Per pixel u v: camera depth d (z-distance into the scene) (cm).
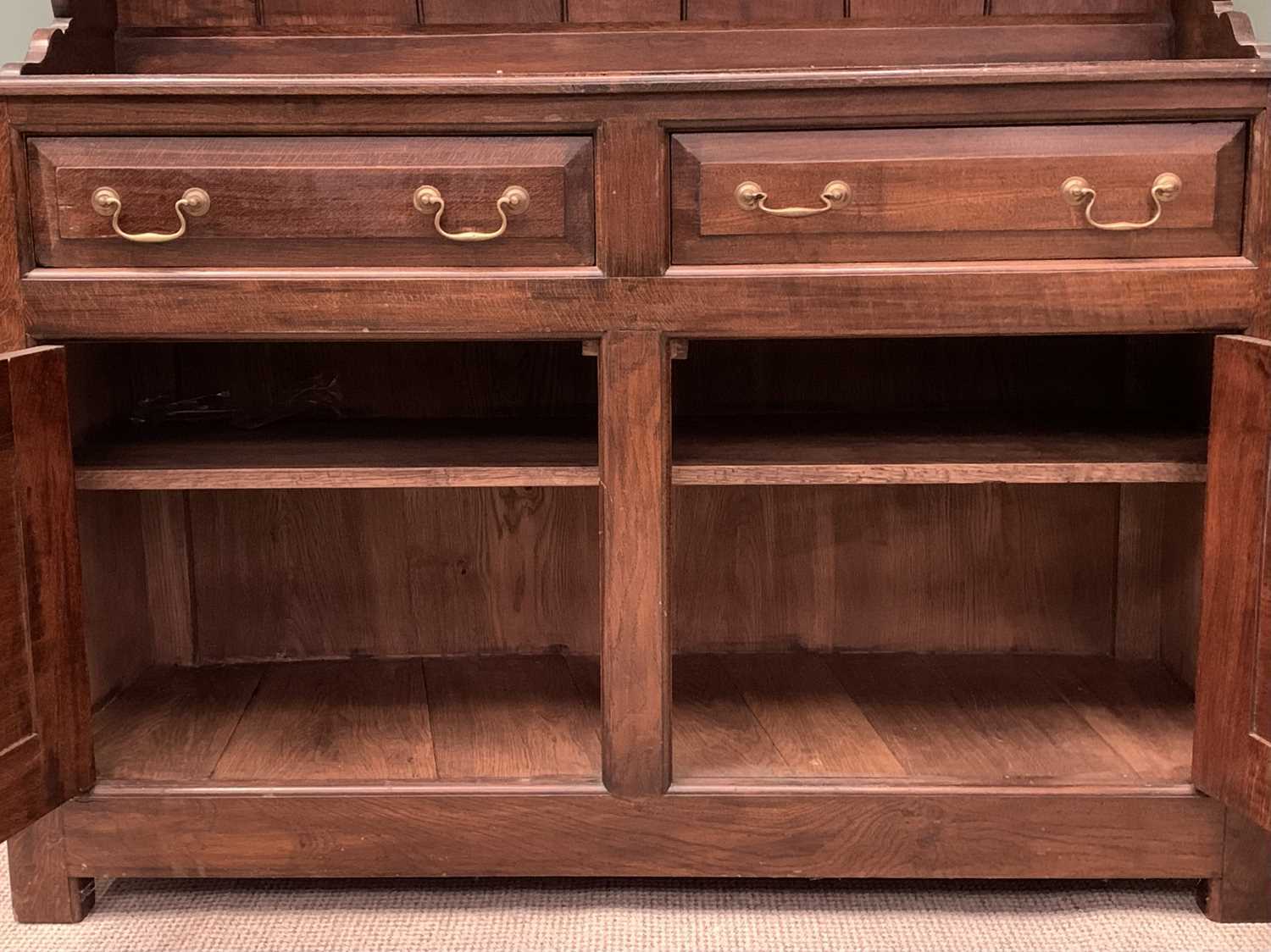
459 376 158
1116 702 148
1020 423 145
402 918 123
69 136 112
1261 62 111
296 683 155
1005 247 114
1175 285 114
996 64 122
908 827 122
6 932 122
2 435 106
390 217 113
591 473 121
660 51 140
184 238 113
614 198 113
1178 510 155
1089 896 128
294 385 157
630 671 120
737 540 163
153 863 122
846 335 115
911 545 163
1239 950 117
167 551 160
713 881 131
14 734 109
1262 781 110
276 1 138
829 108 111
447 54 139
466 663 162
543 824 122
